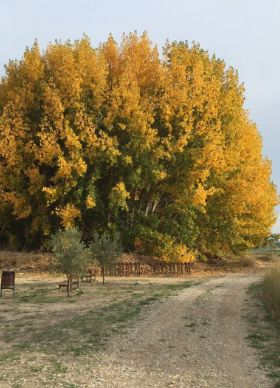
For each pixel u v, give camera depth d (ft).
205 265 118.21
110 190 107.76
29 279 87.10
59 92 104.78
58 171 98.07
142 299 61.11
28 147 102.78
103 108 106.42
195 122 108.78
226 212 115.44
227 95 116.88
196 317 49.19
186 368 32.45
